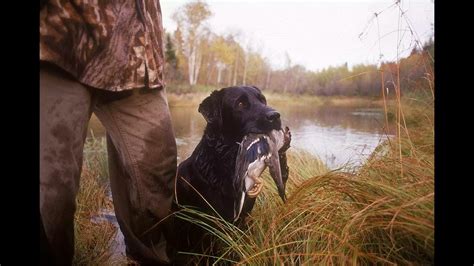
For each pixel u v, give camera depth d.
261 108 1.71
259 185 1.74
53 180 1.40
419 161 1.59
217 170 1.80
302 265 1.47
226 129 1.78
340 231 1.55
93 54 1.46
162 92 1.77
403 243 1.46
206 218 1.81
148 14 1.65
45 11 1.34
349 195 1.58
